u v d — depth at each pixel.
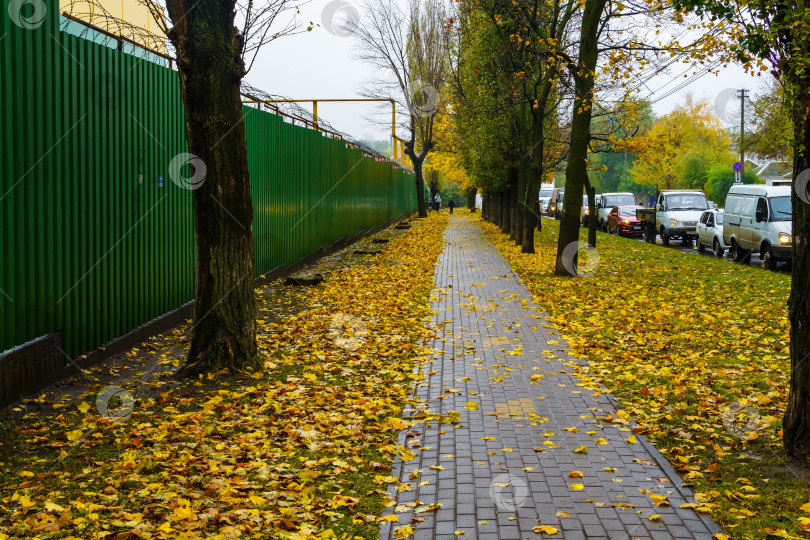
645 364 8.19
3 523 4.18
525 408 6.59
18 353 6.49
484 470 5.11
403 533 4.12
